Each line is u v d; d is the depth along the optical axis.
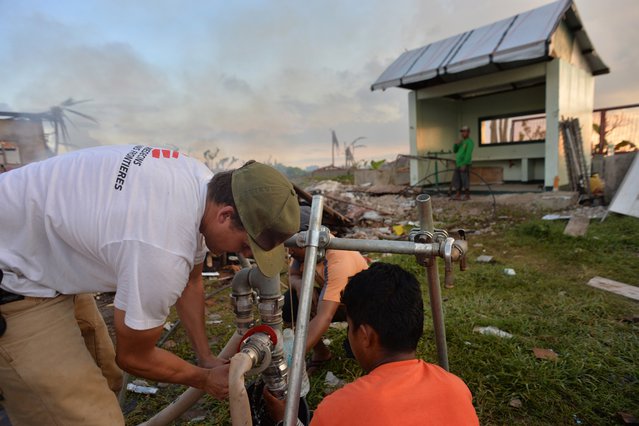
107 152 1.39
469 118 13.37
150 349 1.32
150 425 1.82
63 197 1.31
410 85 11.62
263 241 1.34
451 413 1.11
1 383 1.38
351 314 1.36
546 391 2.43
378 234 7.14
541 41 8.44
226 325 3.54
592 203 8.74
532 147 12.03
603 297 3.81
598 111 11.81
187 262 1.30
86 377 1.43
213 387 1.49
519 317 3.39
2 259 1.33
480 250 5.84
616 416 2.25
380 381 1.17
